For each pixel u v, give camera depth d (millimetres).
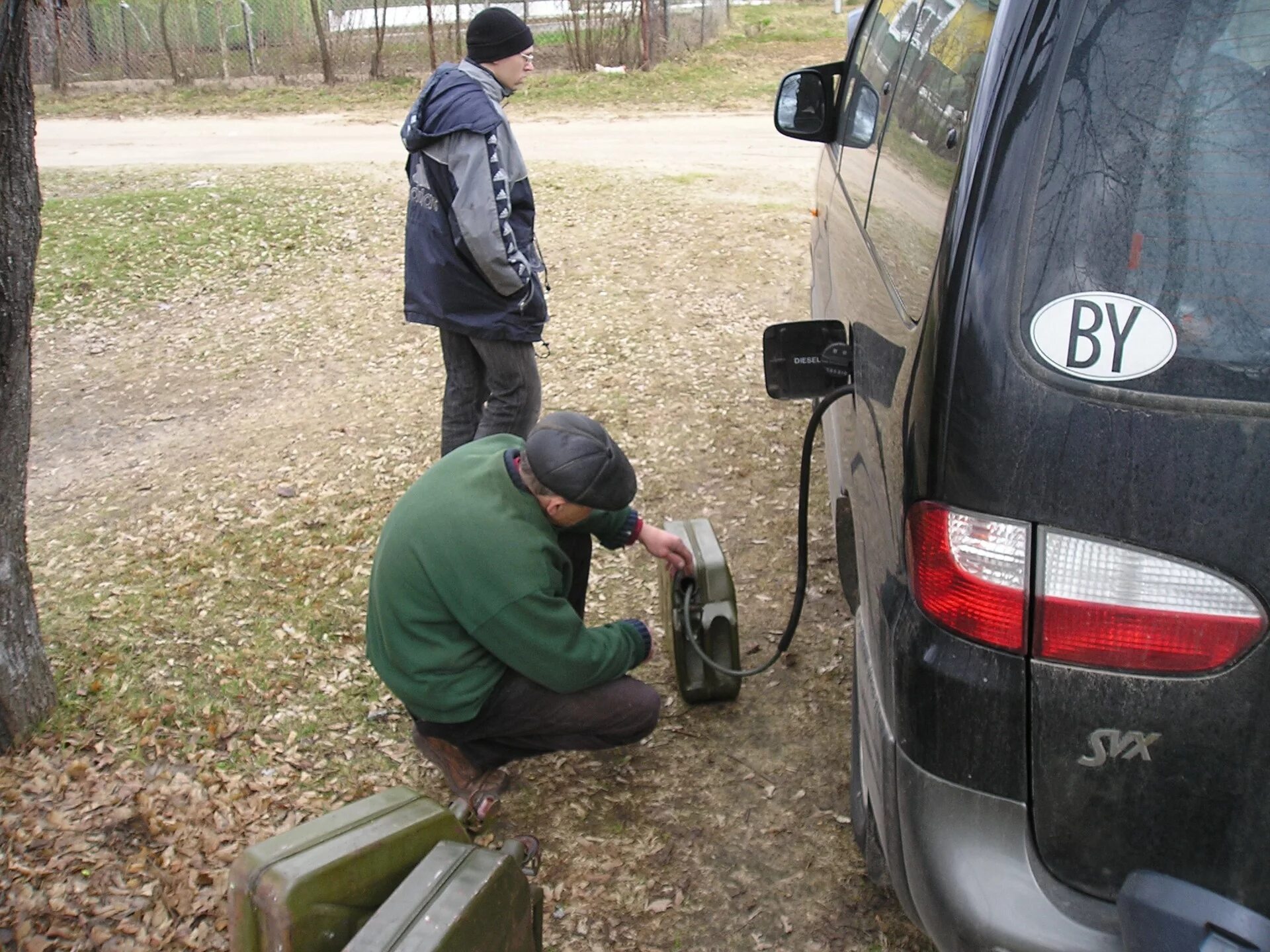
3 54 2578
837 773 3047
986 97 1725
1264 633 1591
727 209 8789
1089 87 1617
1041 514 1625
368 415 5527
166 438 5449
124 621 3832
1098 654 1645
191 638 3740
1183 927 1556
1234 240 1571
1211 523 1576
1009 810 1747
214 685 3494
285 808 3004
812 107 4336
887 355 2176
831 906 2637
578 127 13602
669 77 16359
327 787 3086
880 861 2484
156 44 17125
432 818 2248
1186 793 1681
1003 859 1741
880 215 2723
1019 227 1628
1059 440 1602
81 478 5066
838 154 4137
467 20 17047
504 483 2633
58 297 7496
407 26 17156
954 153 1952
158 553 4324
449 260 3924
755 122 13609
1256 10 1571
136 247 8320
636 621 2963
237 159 12125
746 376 5672
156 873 2766
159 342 6750
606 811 2963
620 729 2893
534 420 4297
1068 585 1636
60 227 8859
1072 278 1604
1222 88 1584
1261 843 1679
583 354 6027
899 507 1881
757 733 3219
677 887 2711
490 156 3691
